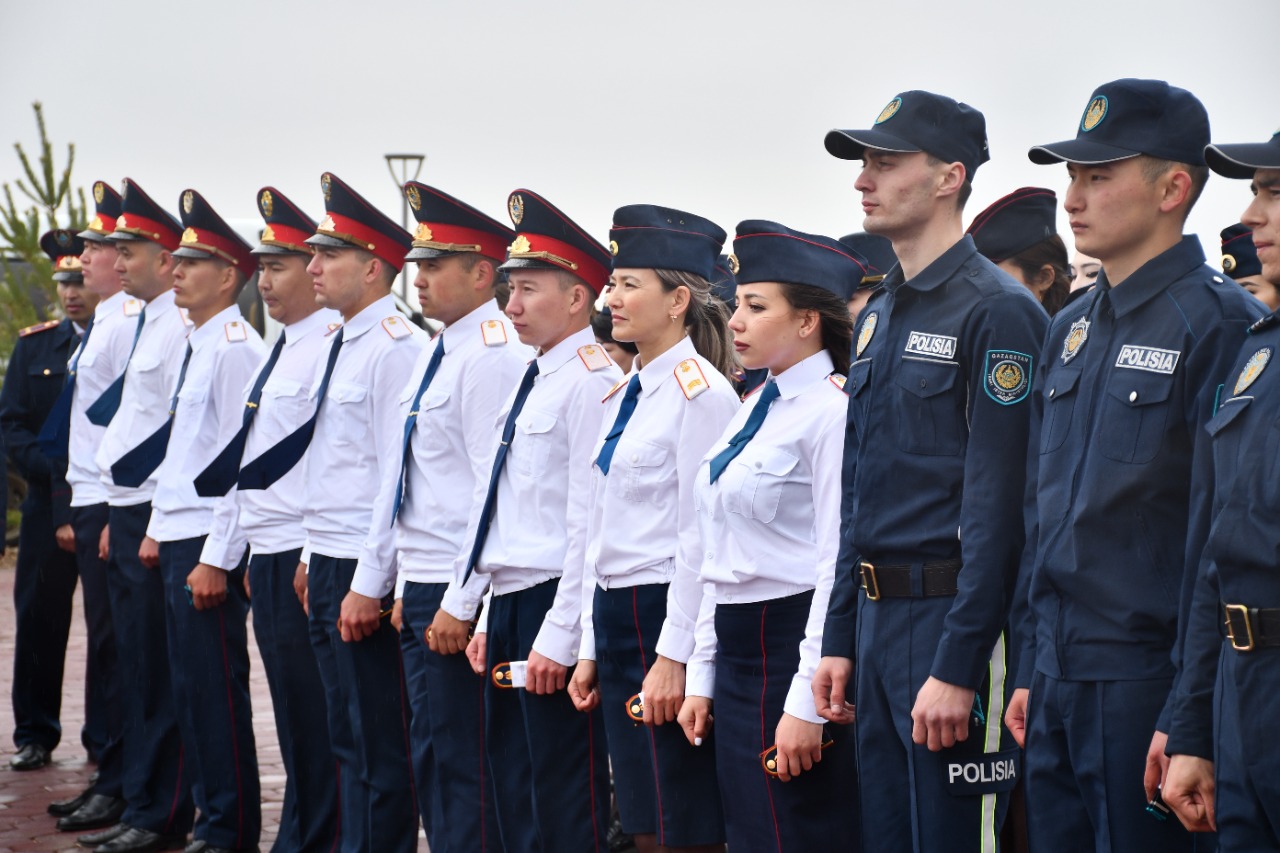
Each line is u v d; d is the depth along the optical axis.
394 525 5.66
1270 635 2.96
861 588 3.88
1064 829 3.45
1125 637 3.32
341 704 5.86
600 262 5.21
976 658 3.59
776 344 4.19
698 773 4.47
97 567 7.59
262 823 7.22
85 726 8.30
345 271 5.91
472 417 5.37
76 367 7.85
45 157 15.93
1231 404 3.09
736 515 4.17
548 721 4.97
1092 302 3.54
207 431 6.66
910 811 3.79
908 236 3.92
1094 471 3.37
